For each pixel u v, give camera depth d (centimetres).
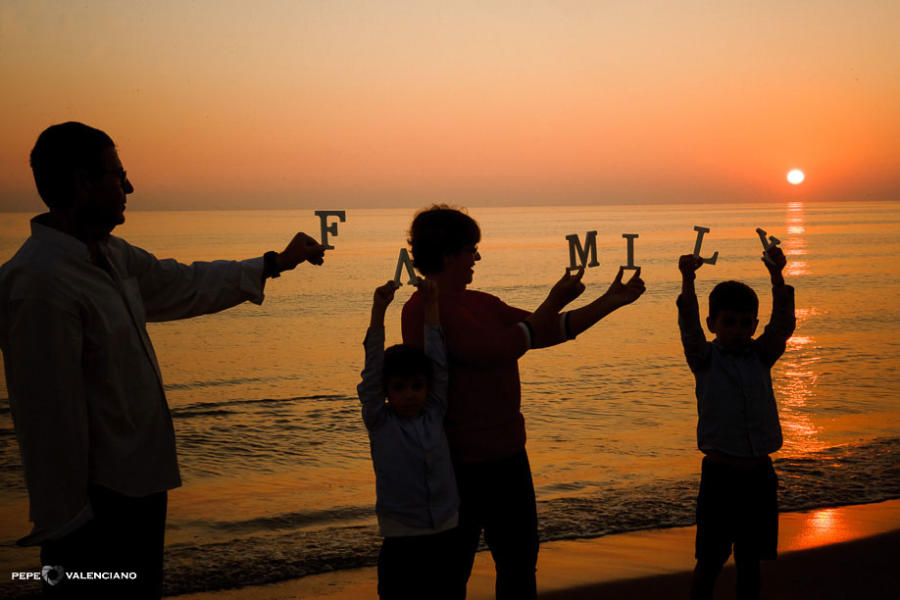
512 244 11750
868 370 1625
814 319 2742
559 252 9419
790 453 852
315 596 427
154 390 229
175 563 492
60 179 213
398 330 2675
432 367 263
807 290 4056
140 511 224
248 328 2842
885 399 1290
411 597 263
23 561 543
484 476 264
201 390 1600
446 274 273
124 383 219
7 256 7444
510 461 266
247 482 816
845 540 471
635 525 559
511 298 4194
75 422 205
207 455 966
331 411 1305
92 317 211
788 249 8638
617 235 15088
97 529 217
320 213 279
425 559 262
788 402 1266
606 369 1728
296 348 2317
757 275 5447
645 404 1294
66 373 204
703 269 6366
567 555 479
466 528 267
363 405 269
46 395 202
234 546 538
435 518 259
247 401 1422
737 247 10344
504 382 265
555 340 255
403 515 260
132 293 230
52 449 203
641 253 8831
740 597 335
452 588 268
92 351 213
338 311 3447
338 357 2125
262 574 468
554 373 1670
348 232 18375
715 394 336
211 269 265
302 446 1024
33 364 202
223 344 2412
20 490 789
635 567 451
